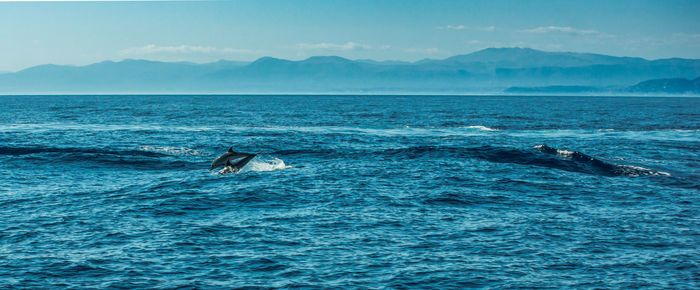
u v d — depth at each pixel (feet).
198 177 84.79
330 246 49.26
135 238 50.96
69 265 43.86
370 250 48.29
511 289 40.22
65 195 70.54
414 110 387.75
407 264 44.96
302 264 44.80
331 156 112.47
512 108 445.78
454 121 261.03
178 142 143.43
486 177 86.22
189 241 50.21
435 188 76.18
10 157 101.14
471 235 52.90
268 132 181.37
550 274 42.93
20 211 61.11
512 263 45.27
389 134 184.03
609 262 45.57
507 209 64.44
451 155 109.19
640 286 40.70
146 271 42.96
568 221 58.65
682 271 43.55
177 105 467.52
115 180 84.02
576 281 41.63
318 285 40.75
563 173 91.81
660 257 46.75
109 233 52.44
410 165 98.58
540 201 69.31
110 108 390.83
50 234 51.96
